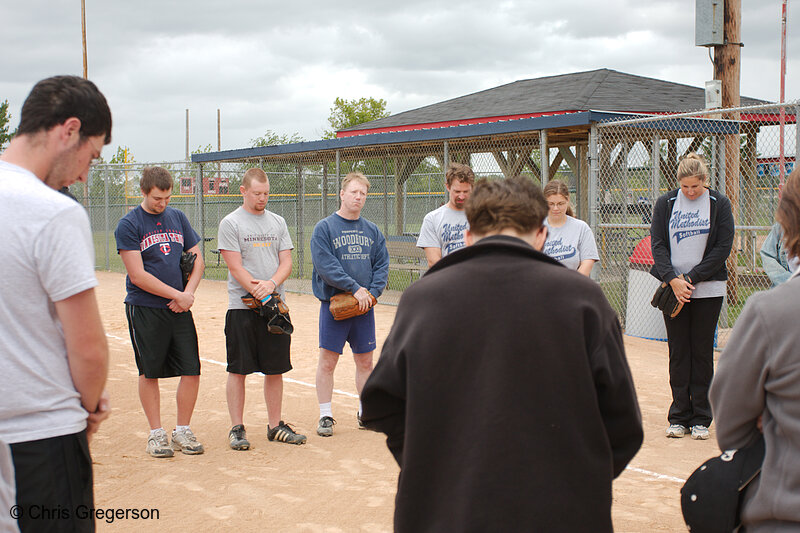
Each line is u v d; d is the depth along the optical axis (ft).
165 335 16.26
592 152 30.91
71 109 6.88
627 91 48.98
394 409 6.63
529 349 5.85
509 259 6.25
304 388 23.00
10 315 6.57
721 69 35.68
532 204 6.67
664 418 19.38
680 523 12.48
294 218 65.00
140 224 15.98
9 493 6.46
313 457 16.35
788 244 6.73
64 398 6.88
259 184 17.13
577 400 5.80
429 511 6.02
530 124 33.12
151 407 16.47
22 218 6.52
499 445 5.73
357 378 18.95
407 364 6.12
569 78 54.03
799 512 6.04
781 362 6.10
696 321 17.51
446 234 17.31
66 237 6.63
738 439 6.76
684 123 33.42
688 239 17.52
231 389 17.22
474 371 5.95
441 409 6.00
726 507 6.70
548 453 5.74
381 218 57.82
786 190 6.70
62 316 6.72
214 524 12.46
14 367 6.59
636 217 35.63
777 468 6.26
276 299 16.72
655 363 25.76
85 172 7.38
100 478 14.80
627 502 13.52
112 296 43.57
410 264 43.19
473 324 6.01
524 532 5.61
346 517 12.80
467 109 53.57
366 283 18.30
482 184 6.91
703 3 34.96
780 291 6.28
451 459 5.92
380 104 122.31
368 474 15.17
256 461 16.05
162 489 14.20
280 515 12.88
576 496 5.71
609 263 34.27
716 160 39.78
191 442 16.70
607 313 6.09
